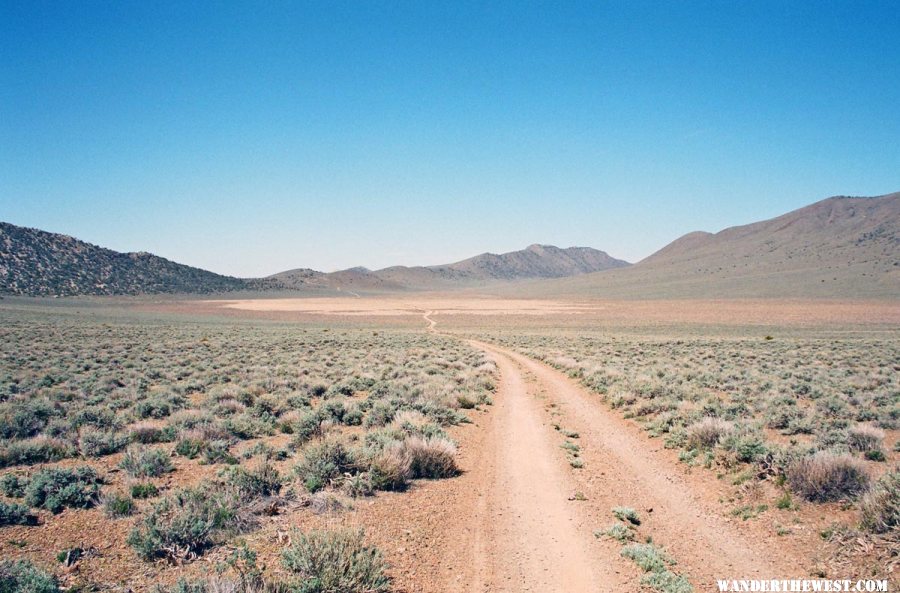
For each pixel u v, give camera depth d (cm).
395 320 13362
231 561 782
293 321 12612
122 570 769
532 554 893
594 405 2434
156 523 866
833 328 9375
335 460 1234
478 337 7969
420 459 1322
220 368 3469
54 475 1105
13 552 816
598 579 811
